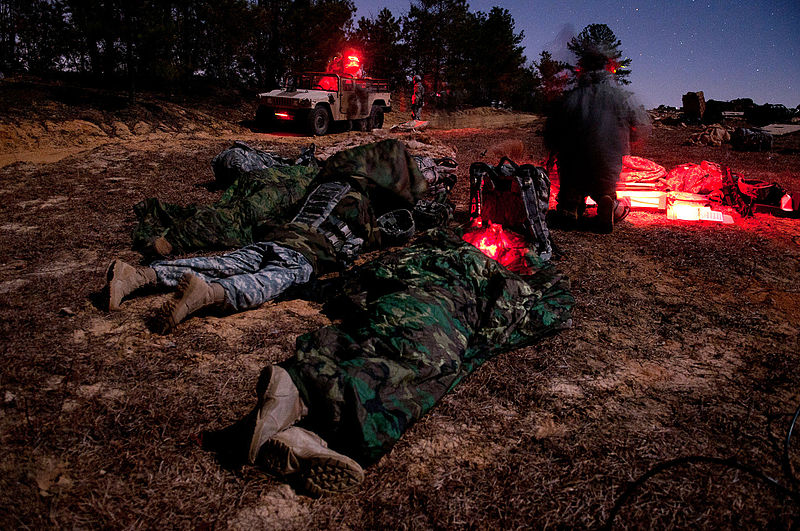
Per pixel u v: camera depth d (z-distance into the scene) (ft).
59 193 22.38
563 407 8.73
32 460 6.84
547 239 15.49
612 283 14.38
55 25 46.96
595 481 7.06
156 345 9.91
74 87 46.68
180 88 55.11
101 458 7.02
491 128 65.21
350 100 51.85
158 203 16.21
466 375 9.21
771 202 23.12
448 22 92.17
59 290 12.08
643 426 8.29
